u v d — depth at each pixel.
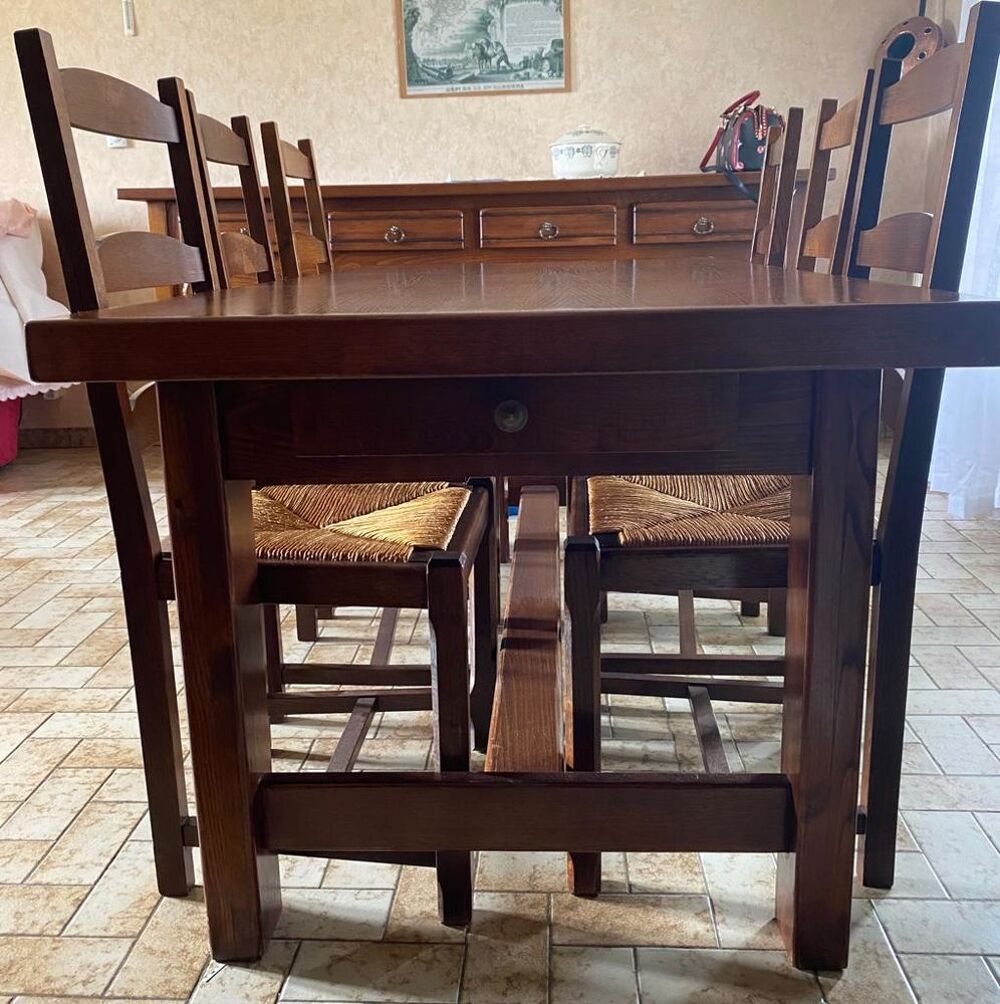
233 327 0.86
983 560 2.67
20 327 3.72
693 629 1.96
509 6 3.86
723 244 3.22
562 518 3.21
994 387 2.95
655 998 1.13
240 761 1.14
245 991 1.16
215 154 1.64
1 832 1.48
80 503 3.47
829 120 1.77
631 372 0.85
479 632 1.70
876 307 0.82
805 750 1.11
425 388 1.00
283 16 3.92
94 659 2.14
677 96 3.90
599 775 1.15
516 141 3.99
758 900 1.31
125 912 1.30
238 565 1.12
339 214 3.29
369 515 1.48
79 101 1.13
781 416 1.02
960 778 1.59
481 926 1.26
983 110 1.11
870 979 1.16
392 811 1.16
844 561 1.05
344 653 2.17
